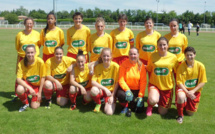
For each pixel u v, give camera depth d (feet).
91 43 17.44
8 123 12.42
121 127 12.16
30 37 16.65
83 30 17.62
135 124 12.58
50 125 12.24
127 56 18.08
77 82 14.99
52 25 17.10
